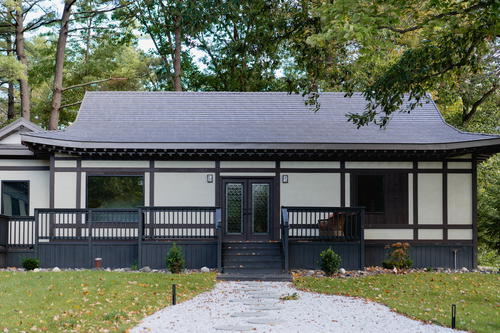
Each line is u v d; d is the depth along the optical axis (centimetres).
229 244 1752
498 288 1340
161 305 1101
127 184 1883
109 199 1869
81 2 3073
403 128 2002
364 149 1802
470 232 1880
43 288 1180
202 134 1909
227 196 1905
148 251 1683
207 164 1898
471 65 1400
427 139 1873
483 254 2839
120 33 3247
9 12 2859
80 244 1712
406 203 1884
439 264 1861
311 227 1725
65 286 1206
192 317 986
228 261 1677
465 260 1869
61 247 1709
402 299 1182
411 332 873
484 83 2708
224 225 1895
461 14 1337
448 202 1888
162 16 3147
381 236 1867
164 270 1653
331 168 1900
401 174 1894
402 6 1280
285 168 1902
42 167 1962
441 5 1298
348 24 1165
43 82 3506
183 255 1636
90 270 1530
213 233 1859
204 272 1588
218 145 1805
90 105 2139
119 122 2020
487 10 1212
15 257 1738
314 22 1536
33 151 1858
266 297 1216
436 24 1306
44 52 3322
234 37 3200
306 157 1900
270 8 1590
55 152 1856
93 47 3472
